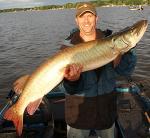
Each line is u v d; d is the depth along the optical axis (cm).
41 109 197
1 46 867
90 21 129
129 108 230
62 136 202
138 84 286
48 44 845
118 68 129
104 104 134
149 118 209
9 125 202
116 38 115
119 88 265
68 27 1370
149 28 1041
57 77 113
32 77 113
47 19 2348
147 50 646
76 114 136
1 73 532
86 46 114
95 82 132
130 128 202
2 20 2755
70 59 112
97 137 149
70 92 125
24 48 799
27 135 188
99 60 115
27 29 1425
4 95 419
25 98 113
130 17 1780
